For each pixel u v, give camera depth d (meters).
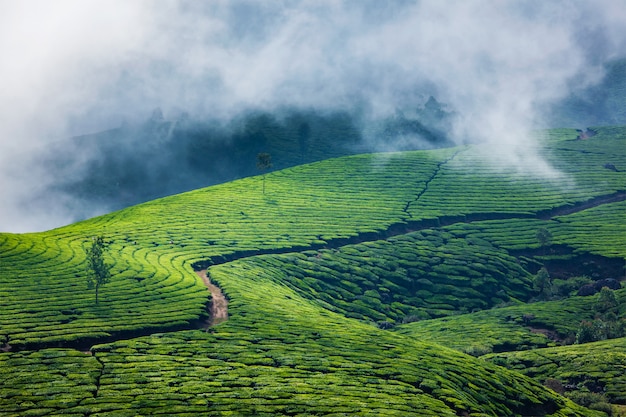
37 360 103.31
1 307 126.12
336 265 188.50
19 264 153.00
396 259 197.25
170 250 183.25
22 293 134.75
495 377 116.31
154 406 88.62
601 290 167.50
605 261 199.62
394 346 124.75
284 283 170.50
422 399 98.00
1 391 91.50
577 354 135.75
